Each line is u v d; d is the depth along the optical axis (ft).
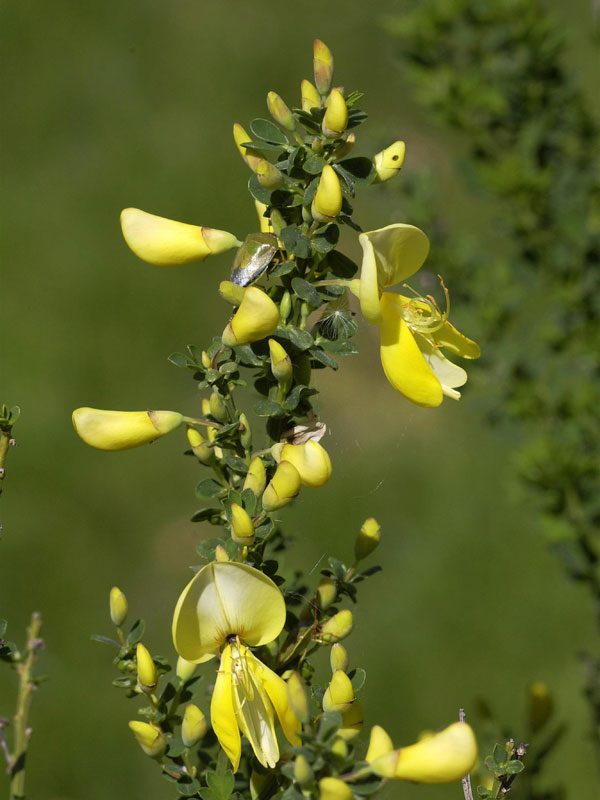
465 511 18.70
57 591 17.60
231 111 26.08
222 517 6.02
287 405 5.65
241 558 5.49
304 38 27.58
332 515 18.45
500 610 17.53
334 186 5.38
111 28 27.73
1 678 15.61
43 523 18.37
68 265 22.34
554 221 11.36
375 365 19.76
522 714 15.78
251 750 6.10
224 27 27.81
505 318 11.42
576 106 12.08
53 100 25.96
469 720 15.69
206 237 6.06
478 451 19.53
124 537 18.53
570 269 11.29
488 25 12.37
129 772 14.99
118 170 24.36
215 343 5.82
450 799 12.41
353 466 19.10
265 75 26.91
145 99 26.13
